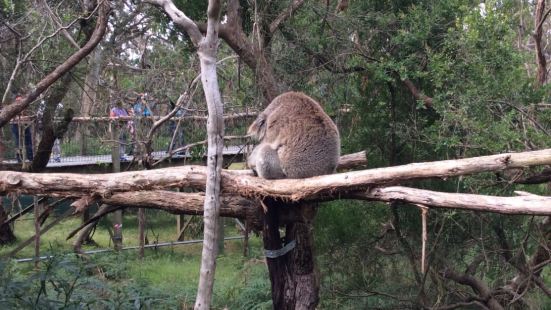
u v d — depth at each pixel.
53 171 12.24
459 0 7.96
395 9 8.52
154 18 9.23
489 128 7.01
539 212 4.09
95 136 11.77
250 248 13.43
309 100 5.86
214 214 5.04
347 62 8.33
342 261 9.07
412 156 8.69
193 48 8.88
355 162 6.31
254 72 7.62
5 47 10.06
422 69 7.96
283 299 6.32
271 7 8.01
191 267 11.91
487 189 7.82
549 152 4.15
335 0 8.87
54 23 9.09
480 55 7.20
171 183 5.32
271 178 5.57
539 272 9.02
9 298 5.80
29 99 7.26
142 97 10.70
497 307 8.55
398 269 9.44
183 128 11.16
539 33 9.46
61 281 6.20
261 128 5.97
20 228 14.74
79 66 10.73
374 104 8.84
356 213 8.67
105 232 15.52
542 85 8.38
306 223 5.82
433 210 8.44
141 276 10.42
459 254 9.06
